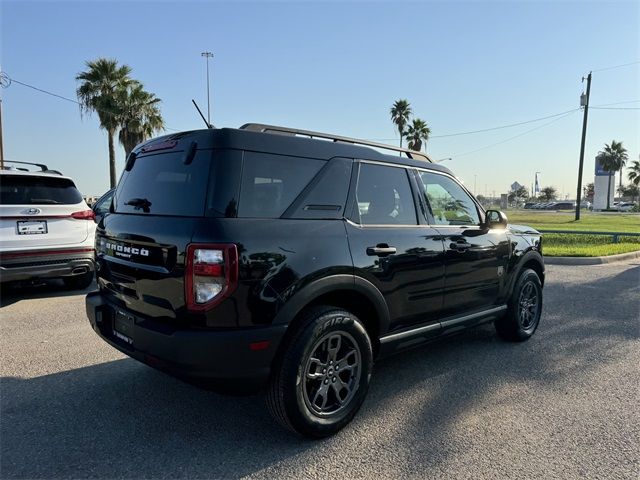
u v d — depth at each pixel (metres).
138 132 25.56
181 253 2.62
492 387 3.82
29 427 3.12
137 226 3.01
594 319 5.91
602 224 28.14
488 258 4.36
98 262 3.56
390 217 3.54
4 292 7.34
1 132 18.19
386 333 3.46
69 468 2.65
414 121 42.62
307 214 2.98
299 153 3.04
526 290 5.04
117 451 2.84
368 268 3.18
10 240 6.11
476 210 4.50
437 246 3.78
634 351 4.70
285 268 2.73
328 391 3.06
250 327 2.62
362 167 3.40
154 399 3.55
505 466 2.69
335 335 2.99
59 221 6.51
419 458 2.78
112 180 25.38
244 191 2.73
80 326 5.43
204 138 2.80
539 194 121.19
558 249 12.35
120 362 4.30
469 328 4.29
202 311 2.55
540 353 4.66
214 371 2.58
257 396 3.63
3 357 4.41
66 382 3.85
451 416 3.31
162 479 2.56
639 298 7.12
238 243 2.58
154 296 2.82
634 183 91.44
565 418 3.28
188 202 2.76
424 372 4.15
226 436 3.02
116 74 24.56
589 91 31.08
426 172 4.00
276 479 2.57
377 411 3.39
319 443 2.95
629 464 2.72
